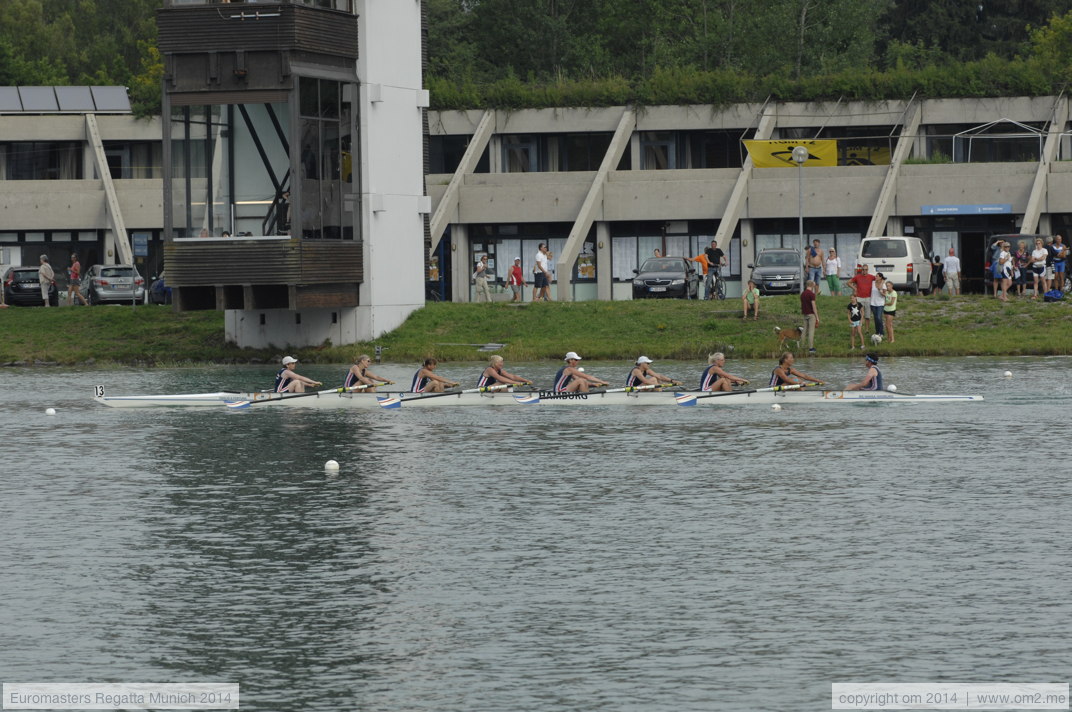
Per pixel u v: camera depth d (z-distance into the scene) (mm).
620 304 153375
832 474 77000
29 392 121062
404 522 66000
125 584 55625
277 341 146250
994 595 52406
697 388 113062
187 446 90188
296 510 69000
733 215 186375
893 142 197750
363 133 142375
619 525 64875
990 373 120125
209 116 134250
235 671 45812
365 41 141625
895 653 46531
